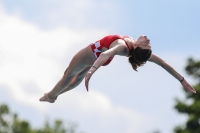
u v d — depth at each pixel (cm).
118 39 2400
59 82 2617
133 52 2388
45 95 2706
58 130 9294
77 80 2617
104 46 2431
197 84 6581
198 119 6406
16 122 8688
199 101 6438
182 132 6350
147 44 2389
